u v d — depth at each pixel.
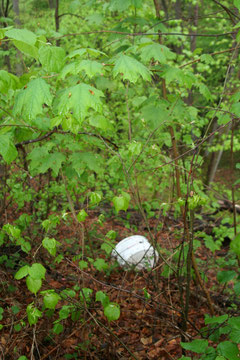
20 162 3.72
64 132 2.34
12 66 6.50
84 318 2.26
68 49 6.12
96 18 3.25
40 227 3.82
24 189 3.78
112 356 2.55
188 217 3.04
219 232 3.77
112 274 3.80
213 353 1.30
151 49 2.26
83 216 1.88
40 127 2.35
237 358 1.26
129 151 1.96
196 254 4.70
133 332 3.03
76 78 2.27
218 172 12.75
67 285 3.32
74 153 2.54
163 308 3.15
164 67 2.80
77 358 2.60
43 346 2.55
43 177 4.13
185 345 1.36
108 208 5.87
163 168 2.55
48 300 1.66
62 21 7.25
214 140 7.45
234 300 3.45
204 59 2.59
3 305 2.86
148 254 3.76
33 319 1.66
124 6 2.79
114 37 2.98
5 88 1.79
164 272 2.87
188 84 2.21
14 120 2.22
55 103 2.33
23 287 3.23
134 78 1.68
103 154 4.19
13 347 2.46
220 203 6.10
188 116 2.79
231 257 4.19
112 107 5.75
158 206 3.94
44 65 1.69
